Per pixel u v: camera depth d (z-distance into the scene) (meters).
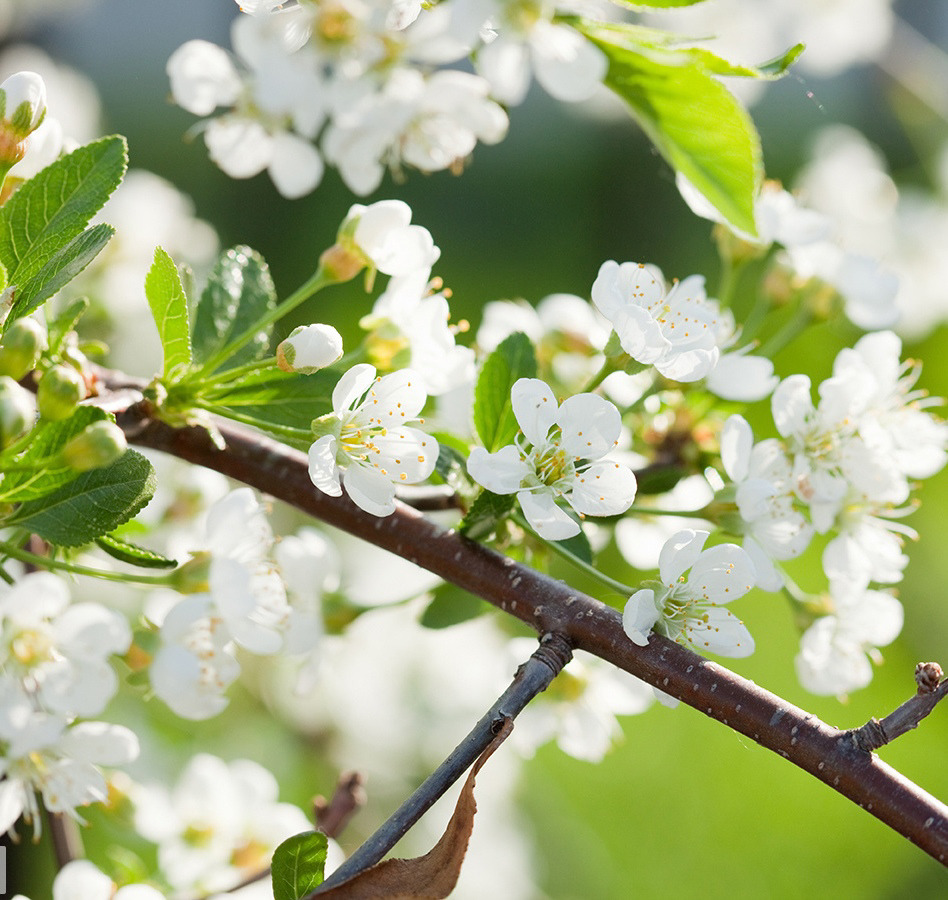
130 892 0.84
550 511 0.81
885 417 0.88
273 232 2.52
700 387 0.87
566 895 1.61
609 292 0.82
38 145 0.85
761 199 0.90
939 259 1.46
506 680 0.89
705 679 0.80
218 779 0.90
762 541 0.85
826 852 1.77
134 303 0.99
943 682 0.79
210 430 0.82
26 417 0.78
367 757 1.17
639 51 0.84
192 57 0.91
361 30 0.88
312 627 0.88
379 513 0.81
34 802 0.82
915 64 1.56
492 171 2.93
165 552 0.91
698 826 1.78
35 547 0.87
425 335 0.85
